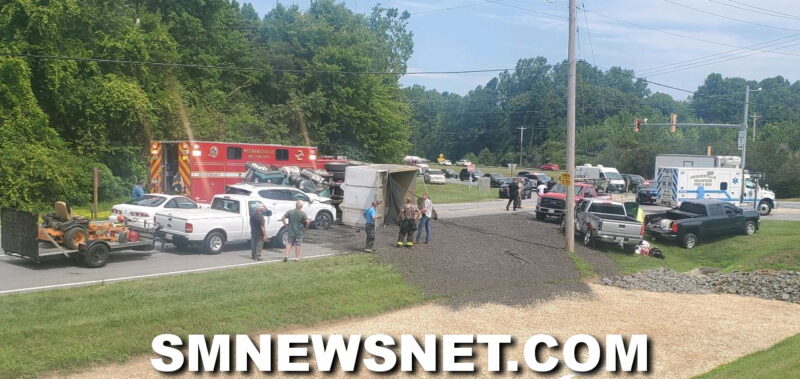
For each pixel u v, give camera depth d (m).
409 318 14.59
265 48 50.88
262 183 25.06
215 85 45.34
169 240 19.94
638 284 20.81
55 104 32.22
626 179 68.50
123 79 34.28
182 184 26.59
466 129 157.00
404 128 57.16
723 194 42.84
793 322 16.25
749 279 21.47
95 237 16.89
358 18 61.44
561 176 24.53
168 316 12.42
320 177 28.44
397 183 28.61
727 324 15.79
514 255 22.42
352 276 17.02
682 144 88.12
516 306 16.31
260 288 14.94
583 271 21.66
